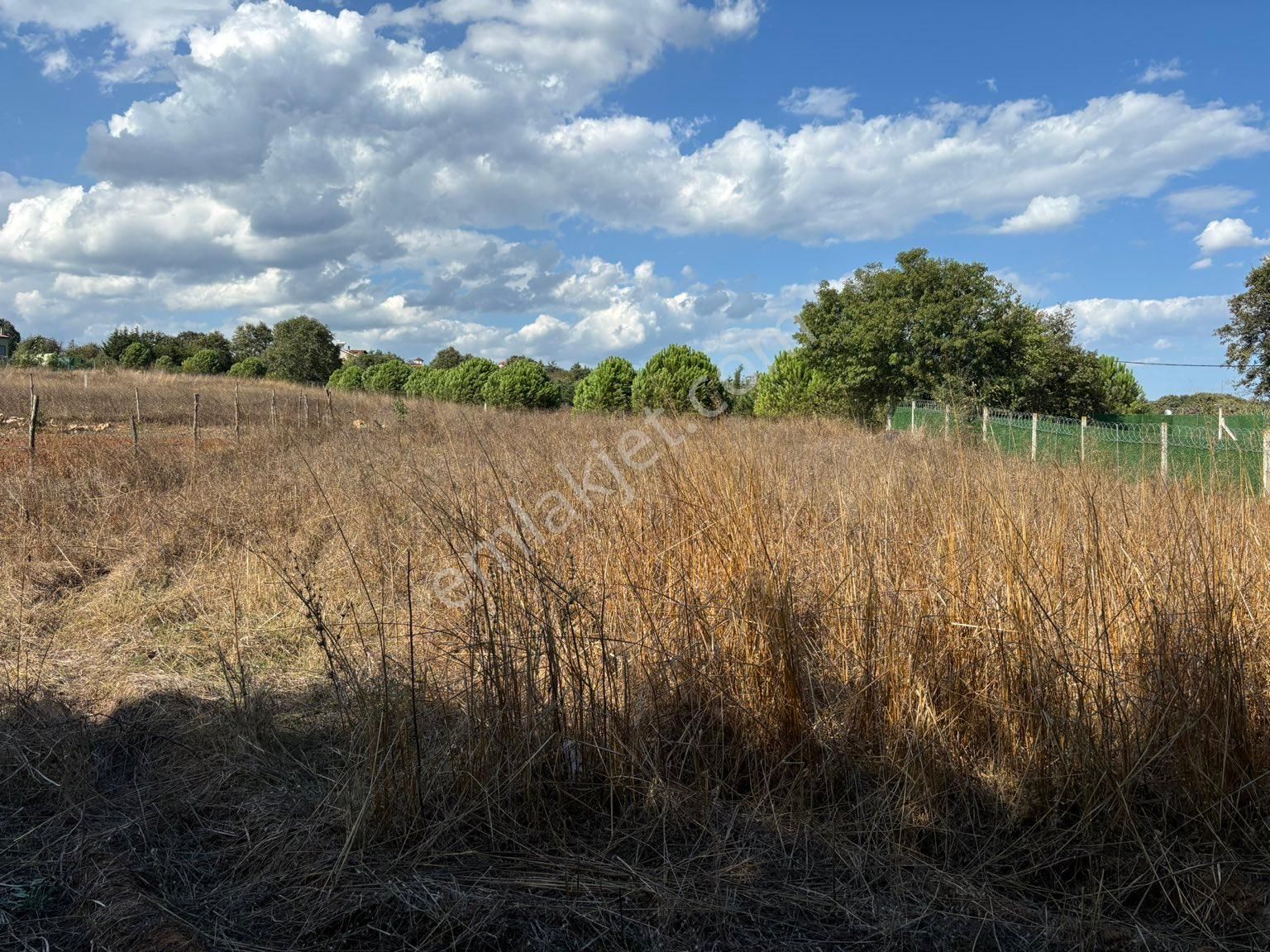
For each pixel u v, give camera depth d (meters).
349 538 6.13
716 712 3.03
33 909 2.34
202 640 4.69
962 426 6.79
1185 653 2.80
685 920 2.27
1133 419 16.02
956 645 3.01
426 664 3.49
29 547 6.23
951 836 2.62
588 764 2.91
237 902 2.38
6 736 3.32
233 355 65.56
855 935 2.22
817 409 21.20
